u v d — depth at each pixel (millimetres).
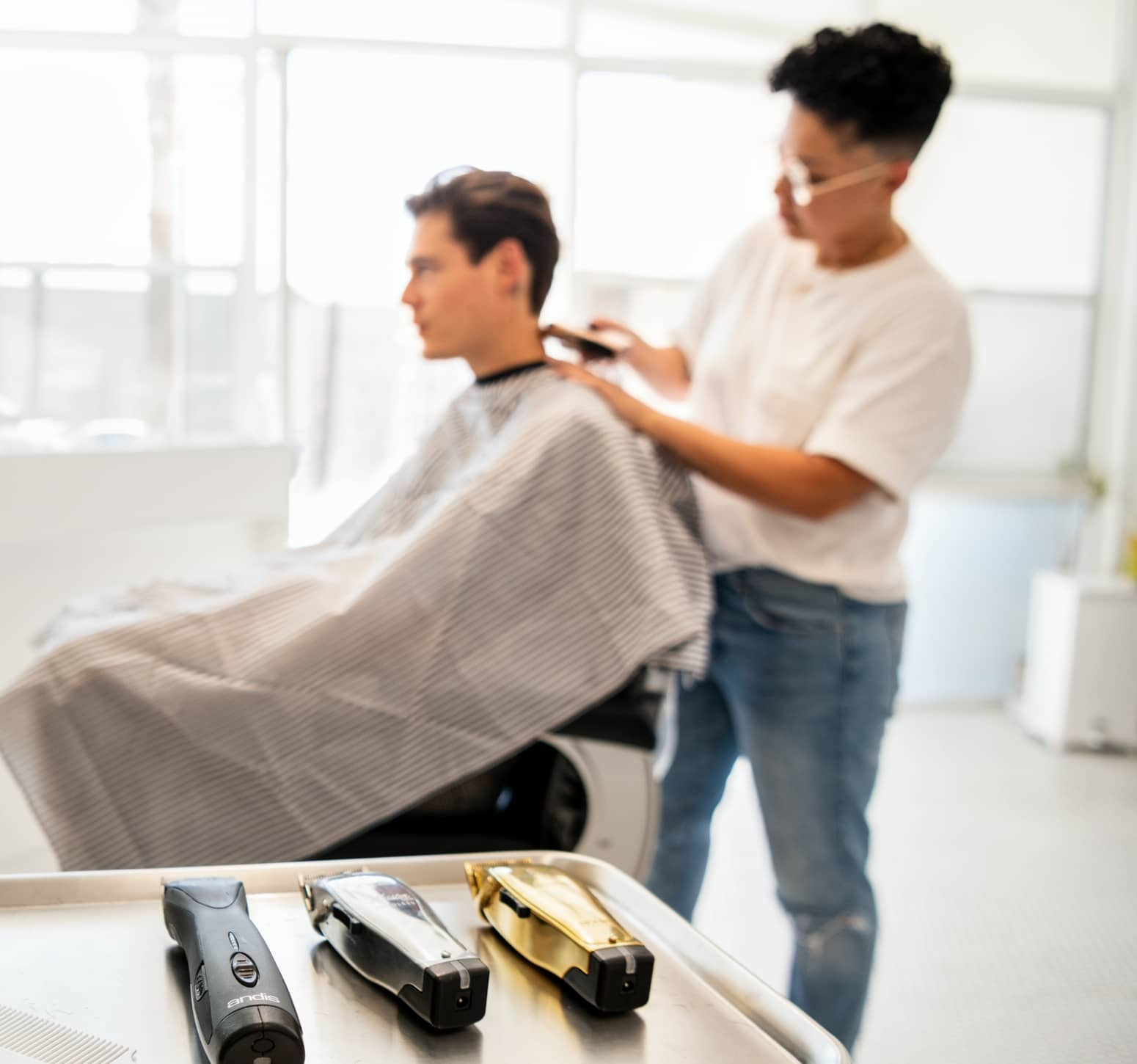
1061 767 3266
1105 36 3752
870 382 1341
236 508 2352
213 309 2455
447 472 1417
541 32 3045
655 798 1297
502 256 1318
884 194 1351
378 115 2477
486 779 1327
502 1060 554
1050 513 3914
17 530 2051
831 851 1447
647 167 3289
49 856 2111
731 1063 572
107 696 1215
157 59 2355
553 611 1255
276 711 1229
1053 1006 1896
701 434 1323
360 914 616
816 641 1411
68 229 2350
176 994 586
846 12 3535
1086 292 3836
